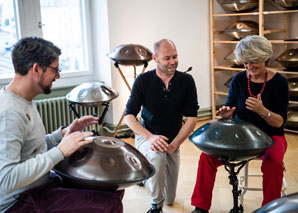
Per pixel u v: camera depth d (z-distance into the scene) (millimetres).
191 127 2652
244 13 4727
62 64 4625
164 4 4805
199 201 2557
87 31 4680
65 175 1767
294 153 3932
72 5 4594
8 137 1646
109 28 4473
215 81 5441
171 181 2775
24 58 1716
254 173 3418
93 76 4832
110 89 3494
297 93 4352
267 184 2395
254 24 4789
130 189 3172
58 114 4332
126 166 1784
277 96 2557
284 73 4883
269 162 2387
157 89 2654
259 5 4555
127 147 1916
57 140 2086
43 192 1826
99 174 1726
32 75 1746
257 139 2115
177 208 2814
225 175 3389
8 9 4105
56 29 4504
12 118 1675
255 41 2430
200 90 5289
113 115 4660
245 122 2246
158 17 4785
